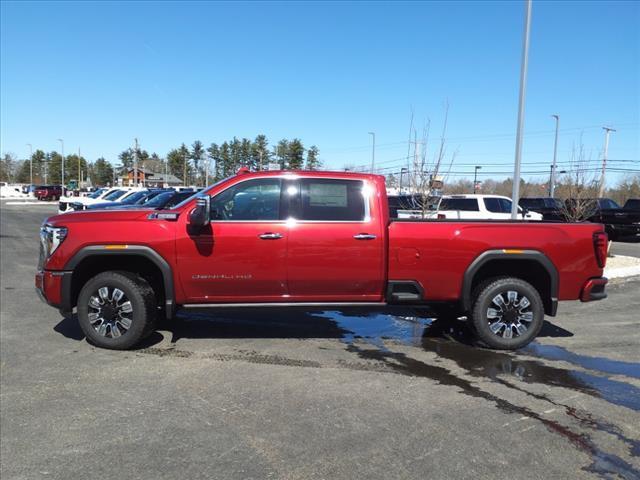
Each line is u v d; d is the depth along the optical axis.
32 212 37.81
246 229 5.53
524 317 5.85
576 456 3.44
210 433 3.71
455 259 5.72
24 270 11.41
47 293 5.54
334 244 5.59
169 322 6.89
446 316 7.18
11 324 6.71
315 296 5.73
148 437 3.65
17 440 3.59
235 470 3.22
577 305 8.38
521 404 4.31
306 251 5.57
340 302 5.78
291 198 5.65
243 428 3.79
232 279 5.56
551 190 40.91
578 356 5.68
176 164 101.19
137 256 5.66
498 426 3.88
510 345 5.83
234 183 5.64
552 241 5.82
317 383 4.73
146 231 5.48
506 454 3.45
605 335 6.56
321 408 4.16
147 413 4.04
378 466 3.28
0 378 4.77
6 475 3.15
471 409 4.19
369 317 7.32
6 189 87.38
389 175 46.41
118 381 4.72
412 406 4.23
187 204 5.63
